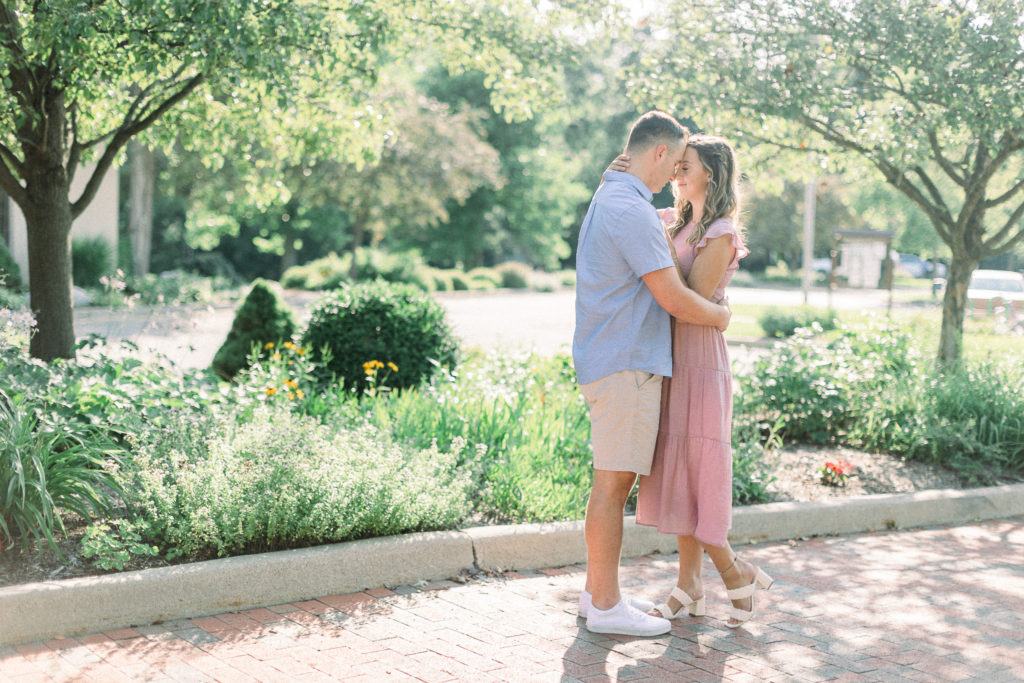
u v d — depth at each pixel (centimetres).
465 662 341
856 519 567
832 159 990
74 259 2158
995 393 746
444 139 3180
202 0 566
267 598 399
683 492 377
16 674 320
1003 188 1112
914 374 805
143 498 427
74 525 436
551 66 799
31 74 649
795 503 562
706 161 373
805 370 778
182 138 835
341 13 687
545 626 382
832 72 891
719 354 373
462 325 2023
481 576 448
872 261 2328
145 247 2798
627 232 355
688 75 884
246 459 459
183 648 348
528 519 500
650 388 363
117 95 791
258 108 788
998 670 347
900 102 866
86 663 331
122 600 369
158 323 929
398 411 633
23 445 419
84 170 2228
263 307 949
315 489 440
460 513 479
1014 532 571
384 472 465
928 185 915
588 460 587
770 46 847
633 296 363
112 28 577
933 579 465
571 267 5884
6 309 566
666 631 378
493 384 744
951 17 787
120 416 513
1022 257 1850
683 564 395
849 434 757
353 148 841
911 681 335
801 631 385
